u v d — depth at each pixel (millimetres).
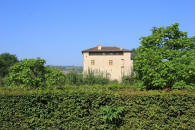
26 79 10789
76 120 6832
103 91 7074
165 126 6547
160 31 9453
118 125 6754
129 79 14750
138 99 6730
